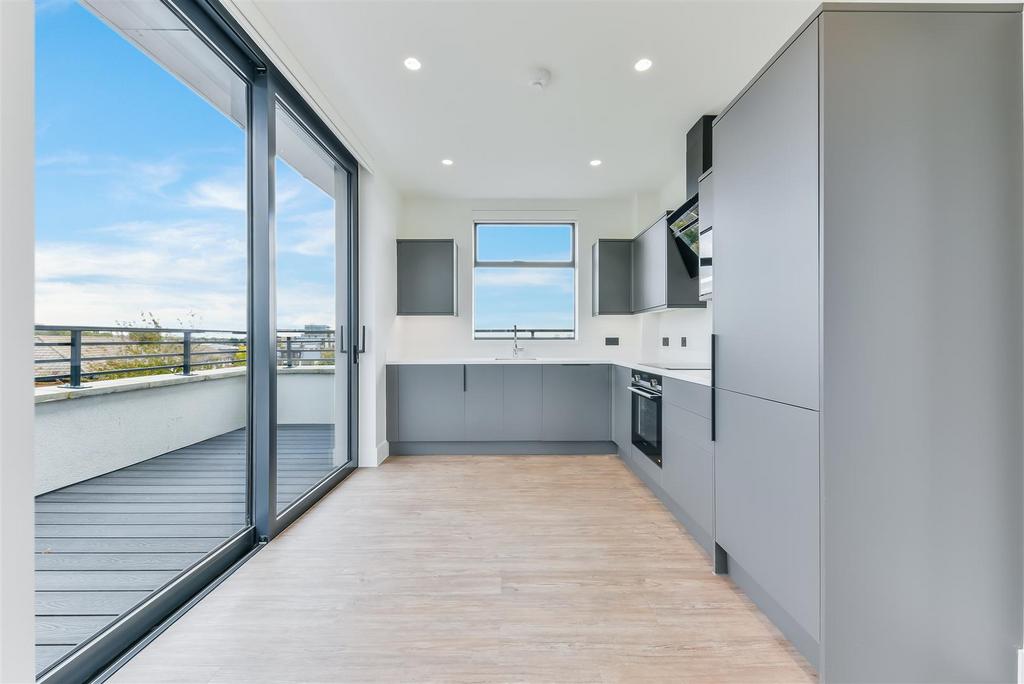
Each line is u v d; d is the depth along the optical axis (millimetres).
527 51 2285
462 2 1939
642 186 4359
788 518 1463
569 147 3463
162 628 1562
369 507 2783
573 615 1670
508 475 3479
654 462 2947
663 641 1524
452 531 2428
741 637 1548
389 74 2492
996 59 1271
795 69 1392
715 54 2307
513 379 4145
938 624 1273
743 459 1762
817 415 1299
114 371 1493
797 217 1393
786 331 1462
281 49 2201
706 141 2930
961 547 1272
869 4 1251
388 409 4102
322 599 1772
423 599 1773
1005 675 1271
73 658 1305
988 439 1271
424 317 4805
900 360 1271
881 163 1266
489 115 2957
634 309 4414
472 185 4348
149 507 1654
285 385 2562
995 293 1275
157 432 1682
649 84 2588
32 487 953
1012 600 1271
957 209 1276
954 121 1274
